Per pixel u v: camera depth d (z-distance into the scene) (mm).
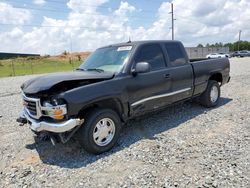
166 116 6016
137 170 3496
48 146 4531
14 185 3297
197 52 56750
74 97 3719
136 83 4555
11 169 3736
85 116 3961
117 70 4508
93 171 3553
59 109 3666
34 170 3680
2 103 8836
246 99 7605
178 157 3824
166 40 5539
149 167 3561
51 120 3814
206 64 6340
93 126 3936
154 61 5051
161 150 4105
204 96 6512
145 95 4754
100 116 4000
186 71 5656
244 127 5035
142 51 4855
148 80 4770
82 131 3898
